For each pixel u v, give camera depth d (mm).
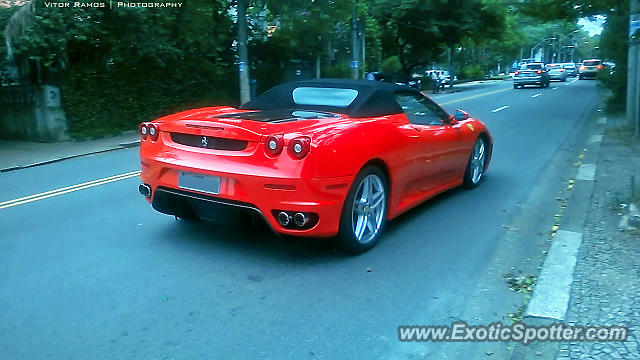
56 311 3830
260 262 4707
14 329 3586
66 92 14180
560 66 45375
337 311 3844
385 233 5508
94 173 9320
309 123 4684
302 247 5059
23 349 3348
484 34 40656
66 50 13938
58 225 5836
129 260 4754
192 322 3678
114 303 3949
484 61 69875
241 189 4445
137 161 10734
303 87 5742
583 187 7020
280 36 23734
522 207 6492
